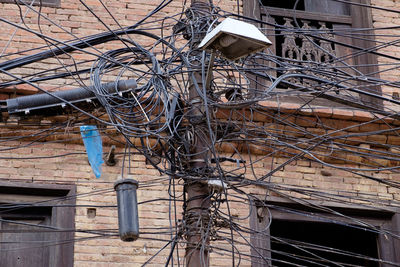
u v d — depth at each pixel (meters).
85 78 12.49
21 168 13.17
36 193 13.14
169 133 11.02
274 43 15.12
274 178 13.84
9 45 14.07
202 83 10.83
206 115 10.22
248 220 13.42
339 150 12.86
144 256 12.87
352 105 12.32
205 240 10.24
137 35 14.59
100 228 12.95
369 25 15.61
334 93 14.45
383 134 14.17
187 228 10.48
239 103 10.58
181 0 15.06
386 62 15.29
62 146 13.43
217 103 10.59
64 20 14.52
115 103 11.16
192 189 10.57
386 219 14.04
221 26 9.98
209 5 11.83
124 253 12.84
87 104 11.20
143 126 11.62
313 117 13.93
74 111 11.34
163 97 11.72
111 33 11.77
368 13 15.72
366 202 13.98
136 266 12.77
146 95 12.66
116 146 13.50
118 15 14.76
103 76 14.06
